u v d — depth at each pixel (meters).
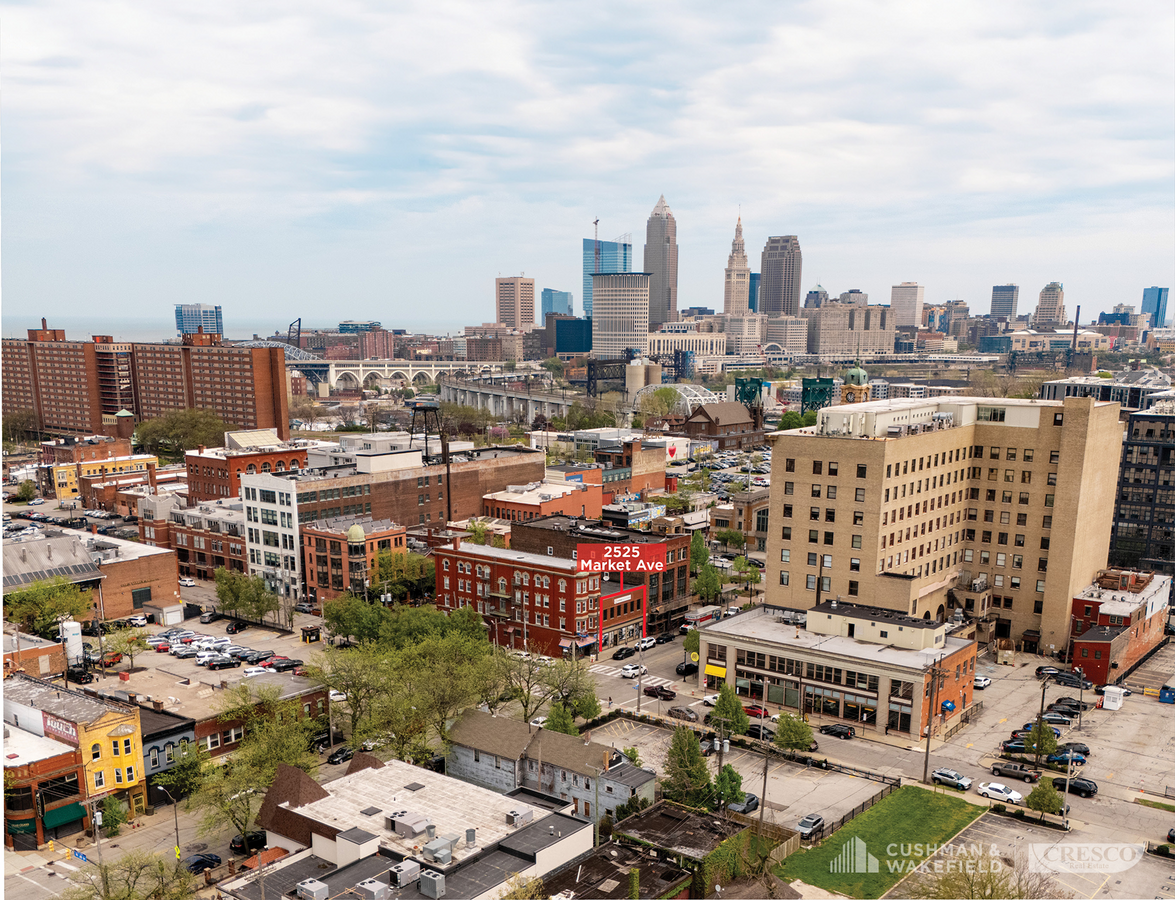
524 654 136.75
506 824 76.88
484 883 68.19
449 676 105.19
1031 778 100.75
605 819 85.94
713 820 84.75
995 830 90.50
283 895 67.25
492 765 98.25
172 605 163.75
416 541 183.12
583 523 168.88
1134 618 139.62
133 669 126.00
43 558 156.75
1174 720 119.75
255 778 87.38
